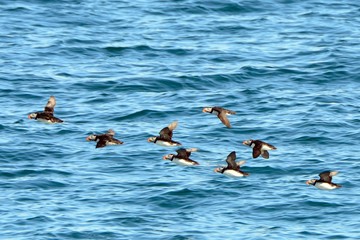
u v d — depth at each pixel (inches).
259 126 2092.8
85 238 1596.9
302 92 2322.8
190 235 1608.0
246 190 1784.0
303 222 1668.3
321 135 2044.8
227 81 2388.0
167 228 1637.6
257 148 1446.9
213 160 1919.3
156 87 2348.7
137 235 1608.0
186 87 2352.4
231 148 1982.0
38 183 1809.8
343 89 2351.1
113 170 1872.5
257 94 2299.5
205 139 2026.3
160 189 1780.3
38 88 2325.3
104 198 1748.3
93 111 2187.5
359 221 1669.5
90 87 2340.1
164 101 2253.9
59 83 2362.2
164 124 2119.8
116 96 2285.9
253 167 1882.4
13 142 1994.3
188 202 1737.2
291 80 2402.8
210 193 1769.2
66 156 1937.7
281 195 1763.0
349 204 1729.8
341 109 2199.8
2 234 1604.3
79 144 2000.5
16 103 2234.3
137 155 1940.2
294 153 1957.4
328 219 1679.4
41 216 1670.8
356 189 1790.1
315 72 2452.0
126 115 2162.9
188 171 1863.9
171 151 1964.8
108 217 1672.0
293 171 1870.1
